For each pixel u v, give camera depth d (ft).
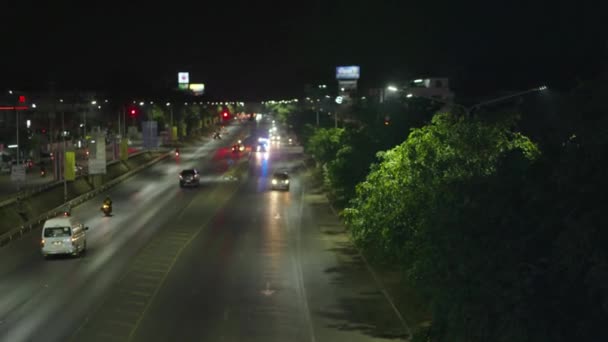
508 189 59.62
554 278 51.06
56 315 101.40
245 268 133.08
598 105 52.60
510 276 53.98
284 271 130.72
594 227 47.67
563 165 51.80
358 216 122.52
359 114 263.70
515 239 56.24
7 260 141.90
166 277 125.59
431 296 74.64
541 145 58.75
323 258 142.51
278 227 180.86
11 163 317.22
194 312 102.73
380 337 91.40
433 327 73.46
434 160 94.12
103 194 252.01
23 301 109.50
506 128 95.09
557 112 57.98
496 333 54.60
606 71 62.23
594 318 49.24
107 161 328.29
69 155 222.48
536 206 56.54
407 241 94.79
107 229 178.09
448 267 63.93
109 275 127.24
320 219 194.18
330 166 208.13
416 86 392.88
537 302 51.11
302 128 490.08
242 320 98.78
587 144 50.37
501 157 65.05
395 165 101.65
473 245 60.29
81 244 146.41
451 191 68.59
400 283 119.44
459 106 129.70
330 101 548.31
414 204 94.22
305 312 103.30
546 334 50.49
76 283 121.19
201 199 236.43
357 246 148.05
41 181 280.72
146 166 354.54
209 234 170.30
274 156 417.90
